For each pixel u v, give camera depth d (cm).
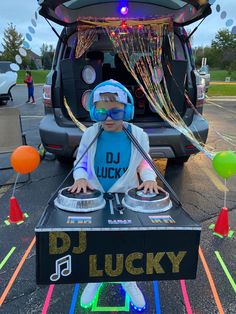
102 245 151
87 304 202
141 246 152
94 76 390
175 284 224
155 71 381
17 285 224
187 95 381
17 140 425
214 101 1362
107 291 215
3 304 207
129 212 162
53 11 341
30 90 1305
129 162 193
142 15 397
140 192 173
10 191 384
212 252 262
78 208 161
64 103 384
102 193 181
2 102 1270
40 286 223
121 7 387
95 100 185
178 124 366
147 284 223
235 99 1429
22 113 1014
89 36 400
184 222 154
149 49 387
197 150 375
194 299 211
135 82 447
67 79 378
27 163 234
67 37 397
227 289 221
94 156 193
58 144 372
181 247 153
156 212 163
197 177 433
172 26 380
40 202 353
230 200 362
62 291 218
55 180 419
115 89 181
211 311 202
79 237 149
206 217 321
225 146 594
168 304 206
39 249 150
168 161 470
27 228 299
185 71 371
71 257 152
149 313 199
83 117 392
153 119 389
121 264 154
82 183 177
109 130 189
